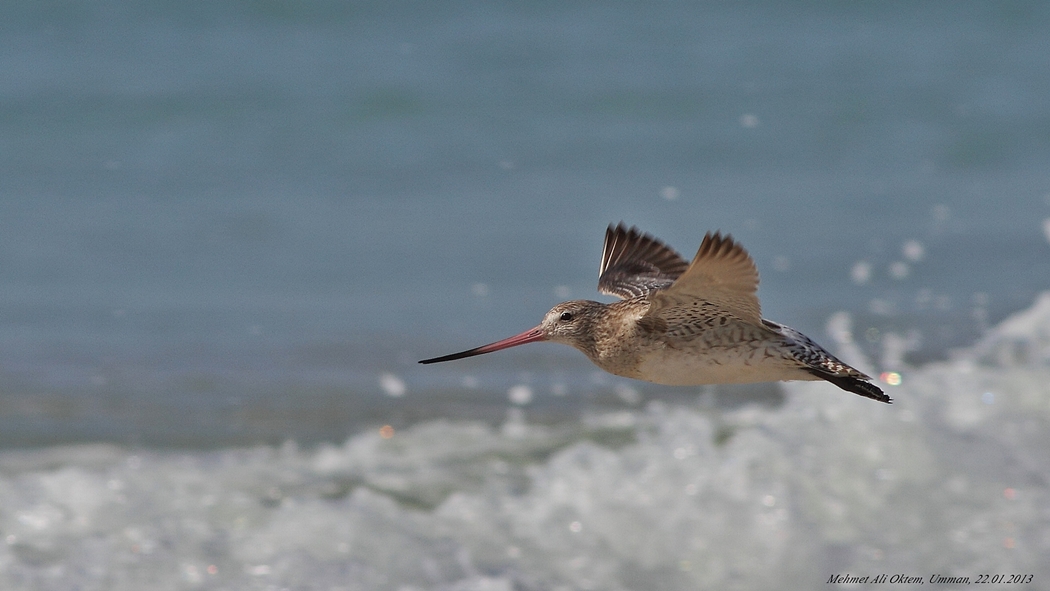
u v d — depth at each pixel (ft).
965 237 66.18
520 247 64.44
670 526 36.60
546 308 56.03
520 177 76.69
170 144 78.59
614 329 28.68
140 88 83.56
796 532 36.11
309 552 34.60
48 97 81.61
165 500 37.22
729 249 23.88
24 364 48.65
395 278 59.52
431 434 43.24
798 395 43.80
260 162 77.10
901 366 48.26
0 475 38.40
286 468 40.14
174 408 45.03
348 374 48.70
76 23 89.92
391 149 79.87
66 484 37.50
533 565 34.88
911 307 55.57
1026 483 38.42
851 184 76.18
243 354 50.55
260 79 85.97
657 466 39.47
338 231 66.59
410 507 37.47
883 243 65.05
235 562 33.94
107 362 49.24
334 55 90.74
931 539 35.94
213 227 66.44
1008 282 58.90
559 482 38.75
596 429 43.73
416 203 71.56
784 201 72.90
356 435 43.01
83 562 33.53
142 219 67.26
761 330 27.14
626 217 68.59
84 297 56.29
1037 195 73.97
